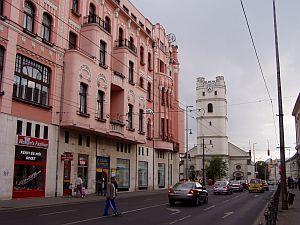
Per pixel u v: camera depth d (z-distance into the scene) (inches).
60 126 1160.8
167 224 569.9
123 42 1608.0
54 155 1127.6
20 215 637.9
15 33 991.6
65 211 724.7
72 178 1210.0
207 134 3946.9
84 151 1291.8
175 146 2166.6
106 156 1448.1
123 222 580.1
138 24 1764.3
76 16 1284.4
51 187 1106.1
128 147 1658.5
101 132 1310.3
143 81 1823.3
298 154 2349.9
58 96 1157.7
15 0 1000.9
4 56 953.5
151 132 1905.8
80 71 1209.4
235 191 2062.0
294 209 833.5
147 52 1902.1
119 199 1166.3
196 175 3897.6
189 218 661.3
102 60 1374.3
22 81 1021.8
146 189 1819.6
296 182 2234.3
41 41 1093.1
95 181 1350.9
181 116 2320.4
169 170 2118.6
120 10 1596.9
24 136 1000.9
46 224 522.9
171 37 2281.0
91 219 605.9
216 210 836.6
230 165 4254.4
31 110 1043.9
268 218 348.2
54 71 1146.7
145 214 709.9
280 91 849.5
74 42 1277.1
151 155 1895.9
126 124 1537.9
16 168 978.1
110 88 1421.0
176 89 2260.1
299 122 2249.0
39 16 1097.4
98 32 1315.2
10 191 949.8
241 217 699.4
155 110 1966.0
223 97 3978.8
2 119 936.3
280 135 845.2
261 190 1941.4
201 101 4010.8
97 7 1429.6
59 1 1193.4
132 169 1680.6
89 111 1246.3
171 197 934.4
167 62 2175.2
